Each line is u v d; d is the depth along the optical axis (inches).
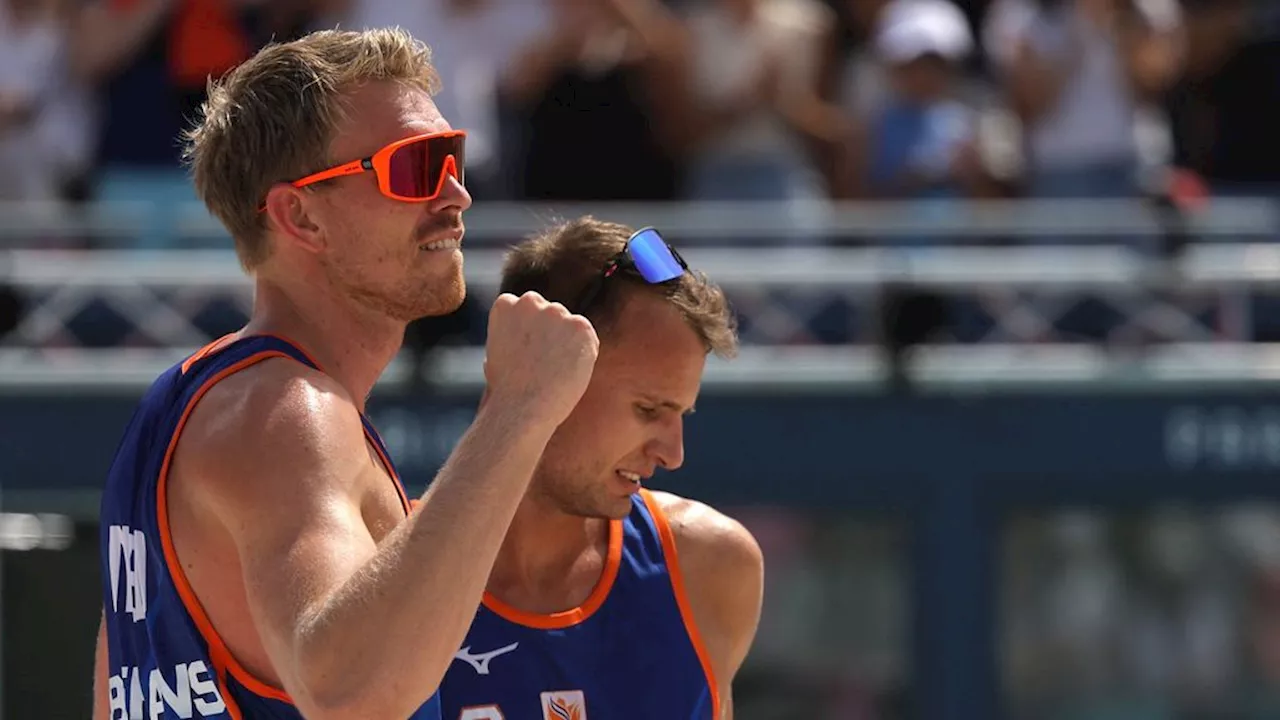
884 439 821.2
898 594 821.2
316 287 262.5
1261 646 816.9
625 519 319.0
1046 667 819.4
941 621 818.2
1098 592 821.2
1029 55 872.9
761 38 864.9
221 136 262.8
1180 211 842.8
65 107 844.6
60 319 825.5
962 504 821.2
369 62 257.3
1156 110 892.6
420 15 829.2
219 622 247.8
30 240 842.2
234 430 242.5
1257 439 823.1
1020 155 884.6
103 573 273.4
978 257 867.4
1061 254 864.3
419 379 807.1
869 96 891.4
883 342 821.2
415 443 808.3
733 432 822.5
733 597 327.0
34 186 836.0
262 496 236.1
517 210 831.1
